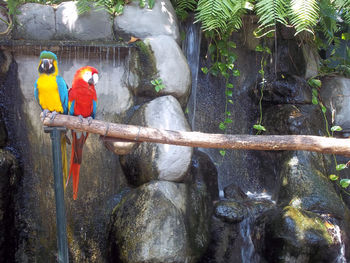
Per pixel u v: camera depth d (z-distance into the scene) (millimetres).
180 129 3645
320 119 4504
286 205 3910
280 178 4188
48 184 3836
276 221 3629
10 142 3773
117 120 3945
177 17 4473
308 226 3533
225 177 4641
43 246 3758
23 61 3844
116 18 3975
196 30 4625
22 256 3689
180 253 3295
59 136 2510
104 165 3879
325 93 4770
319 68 4992
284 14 3824
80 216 3789
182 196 3621
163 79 3781
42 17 3871
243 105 4793
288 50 4762
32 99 3848
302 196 3891
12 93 3807
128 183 3867
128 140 2609
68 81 3910
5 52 3768
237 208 3852
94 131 2553
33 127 3834
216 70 4582
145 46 3809
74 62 3924
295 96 4500
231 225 3809
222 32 4234
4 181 3512
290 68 4770
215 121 4727
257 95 4738
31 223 3748
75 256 3719
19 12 3834
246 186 4621
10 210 3617
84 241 3740
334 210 3787
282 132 4336
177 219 3381
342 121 4719
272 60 4781
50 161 3859
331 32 4523
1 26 3826
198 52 4672
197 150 4438
